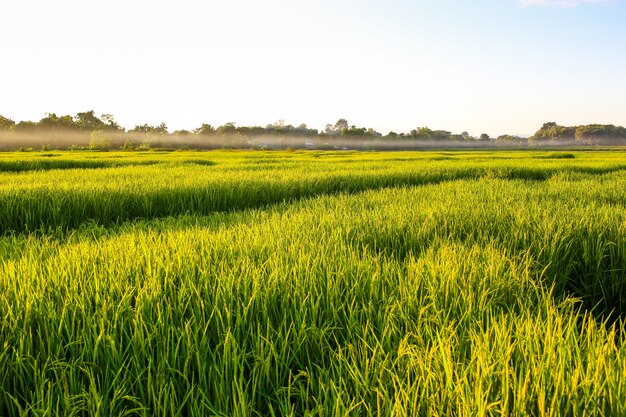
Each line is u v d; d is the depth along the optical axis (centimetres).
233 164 2058
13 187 828
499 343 205
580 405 165
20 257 409
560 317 236
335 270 321
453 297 278
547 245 406
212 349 238
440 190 890
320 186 1100
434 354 203
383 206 651
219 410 178
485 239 436
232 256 353
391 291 288
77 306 251
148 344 219
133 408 187
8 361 209
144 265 331
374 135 18338
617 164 1878
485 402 156
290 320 258
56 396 196
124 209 790
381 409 178
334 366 209
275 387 209
